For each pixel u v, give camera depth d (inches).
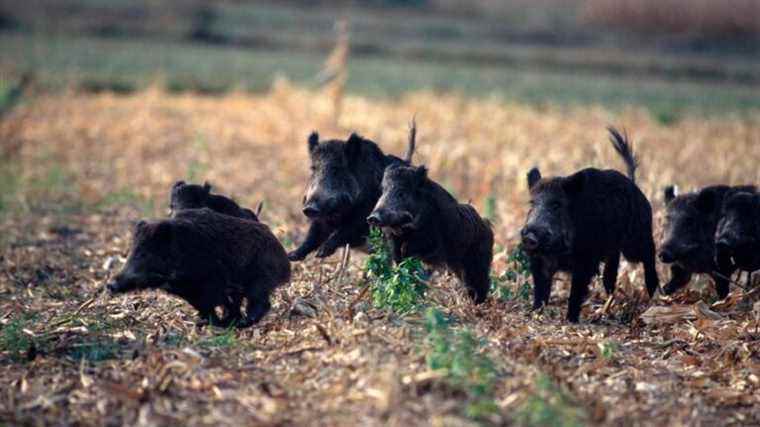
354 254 1533.0
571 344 1074.1
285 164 2709.2
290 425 832.3
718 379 1031.0
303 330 1079.6
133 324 1162.0
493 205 1764.3
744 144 2940.5
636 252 1312.7
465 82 5615.2
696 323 1192.8
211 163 2711.6
